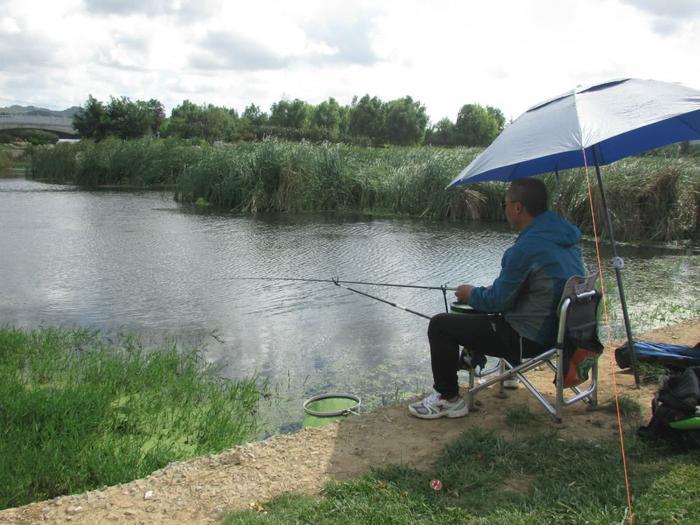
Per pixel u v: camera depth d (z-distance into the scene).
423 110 76.00
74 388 5.33
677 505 3.07
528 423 4.11
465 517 3.06
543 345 4.00
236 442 4.66
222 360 6.56
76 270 10.62
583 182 14.98
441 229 15.82
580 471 3.44
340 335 7.39
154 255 11.95
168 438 4.68
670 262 11.77
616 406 4.32
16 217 17.02
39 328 7.52
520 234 3.98
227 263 11.26
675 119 4.30
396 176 19.88
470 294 4.04
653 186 14.53
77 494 3.62
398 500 3.23
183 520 3.22
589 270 10.94
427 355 6.73
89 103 52.91
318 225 16.42
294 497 3.34
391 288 9.61
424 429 4.14
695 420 3.54
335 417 5.00
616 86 3.96
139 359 6.32
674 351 5.05
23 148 49.56
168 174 28.33
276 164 19.86
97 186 27.55
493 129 77.94
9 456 4.06
